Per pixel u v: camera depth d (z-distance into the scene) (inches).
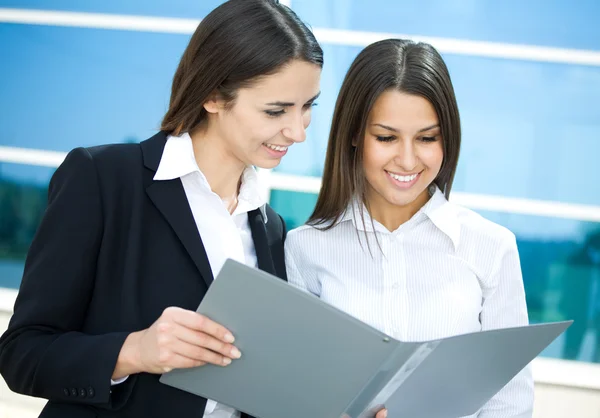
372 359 52.4
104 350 55.8
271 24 61.2
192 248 61.4
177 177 63.4
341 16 141.2
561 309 139.7
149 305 60.3
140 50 146.1
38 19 147.5
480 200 139.3
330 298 73.7
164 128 65.8
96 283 60.5
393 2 139.2
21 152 150.8
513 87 137.2
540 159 137.8
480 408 69.3
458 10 137.3
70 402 59.9
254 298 50.3
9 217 152.6
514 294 72.6
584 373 136.6
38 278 58.7
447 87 68.6
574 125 136.6
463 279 72.1
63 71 148.4
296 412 57.7
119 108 147.7
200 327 51.7
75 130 149.3
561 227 138.5
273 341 52.7
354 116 70.4
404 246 73.5
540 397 136.1
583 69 135.3
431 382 58.8
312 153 143.3
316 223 76.5
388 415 62.6
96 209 60.1
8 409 134.7
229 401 57.9
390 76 67.6
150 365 54.2
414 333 70.7
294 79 61.1
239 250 65.7
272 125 62.1
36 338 58.1
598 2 133.4
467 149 139.3
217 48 61.8
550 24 135.2
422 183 70.1
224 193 68.4
